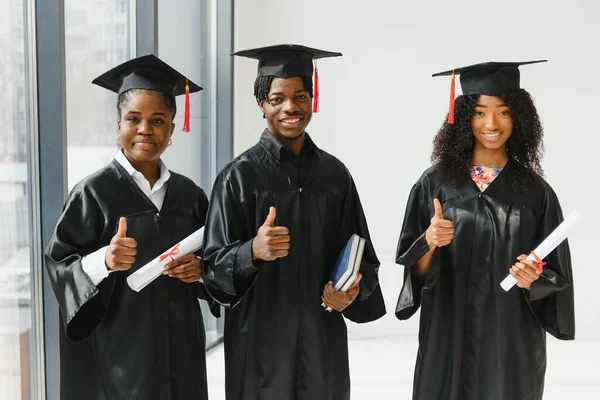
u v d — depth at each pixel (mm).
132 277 2213
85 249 2359
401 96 5316
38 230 2812
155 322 2365
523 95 2635
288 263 2451
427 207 2711
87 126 3264
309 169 2521
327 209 2518
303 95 2479
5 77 2604
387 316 5445
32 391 2836
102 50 3408
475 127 2623
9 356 2701
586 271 5254
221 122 5168
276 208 2451
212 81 5121
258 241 2242
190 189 2561
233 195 2439
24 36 2693
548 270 2545
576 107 5191
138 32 3760
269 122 2514
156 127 2414
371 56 5297
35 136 2750
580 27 5141
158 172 2523
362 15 5266
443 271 2645
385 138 5355
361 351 5086
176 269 2312
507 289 2473
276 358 2439
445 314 2639
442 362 2645
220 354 4910
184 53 4586
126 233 2365
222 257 2316
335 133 5375
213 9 5055
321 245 2490
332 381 2520
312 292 2469
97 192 2373
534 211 2615
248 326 2449
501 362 2557
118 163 2447
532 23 5176
